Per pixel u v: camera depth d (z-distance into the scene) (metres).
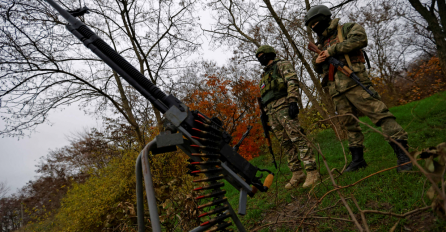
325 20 2.93
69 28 1.62
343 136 6.50
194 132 1.49
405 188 1.95
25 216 16.88
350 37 2.60
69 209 5.44
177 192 2.46
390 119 2.39
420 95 14.01
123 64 1.55
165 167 4.41
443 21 8.60
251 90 8.48
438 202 1.06
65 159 16.94
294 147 3.19
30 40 5.27
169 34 6.96
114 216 2.50
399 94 17.09
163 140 1.37
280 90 3.03
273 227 2.21
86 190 5.58
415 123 4.13
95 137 7.30
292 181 3.16
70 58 5.98
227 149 1.63
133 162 5.34
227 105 8.48
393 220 1.62
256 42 8.22
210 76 8.77
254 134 8.67
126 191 5.18
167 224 2.38
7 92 5.08
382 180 2.26
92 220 4.95
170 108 1.46
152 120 6.65
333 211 2.02
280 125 3.20
